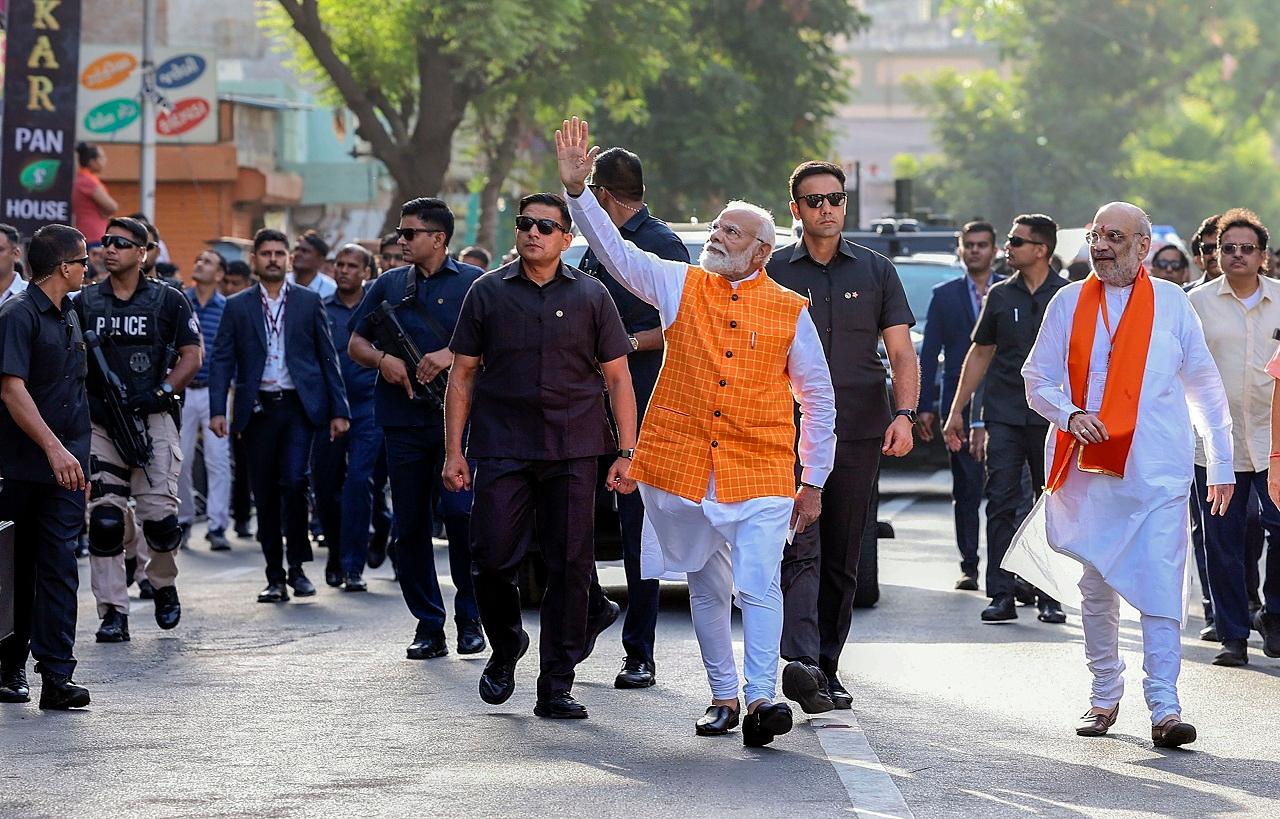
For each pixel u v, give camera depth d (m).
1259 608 12.67
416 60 39.50
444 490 11.29
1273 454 10.57
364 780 7.86
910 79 91.94
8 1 21.36
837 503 9.64
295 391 14.44
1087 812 7.36
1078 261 21.73
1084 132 85.44
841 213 9.58
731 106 53.03
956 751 8.52
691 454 8.63
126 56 36.91
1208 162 92.06
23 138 21.47
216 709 9.58
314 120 57.25
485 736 8.82
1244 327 11.52
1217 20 87.31
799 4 54.75
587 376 9.34
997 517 12.93
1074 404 9.04
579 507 9.29
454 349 9.38
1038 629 12.44
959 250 15.12
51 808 7.38
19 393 9.64
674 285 8.72
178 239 44.28
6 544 9.59
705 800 7.49
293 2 37.41
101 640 12.07
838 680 9.90
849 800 7.50
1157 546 8.80
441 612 11.40
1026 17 87.88
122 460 12.12
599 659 11.18
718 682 8.93
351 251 15.90
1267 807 7.45
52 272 9.86
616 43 41.62
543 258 9.23
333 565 15.37
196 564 16.97
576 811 7.30
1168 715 8.65
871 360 9.67
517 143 48.03
